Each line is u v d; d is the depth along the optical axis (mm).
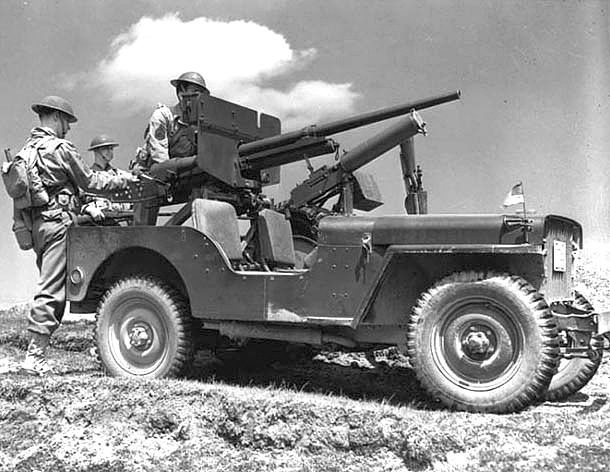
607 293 7133
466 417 4492
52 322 6051
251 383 6047
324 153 6766
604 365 6250
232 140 6484
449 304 4742
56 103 6246
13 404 5191
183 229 5602
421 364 4758
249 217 6512
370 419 4449
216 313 5449
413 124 6383
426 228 4934
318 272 5184
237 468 4336
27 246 6094
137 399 5012
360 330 5219
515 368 4594
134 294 5773
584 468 3852
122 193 6238
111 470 4484
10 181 5926
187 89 6758
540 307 4566
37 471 4566
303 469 4250
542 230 4723
